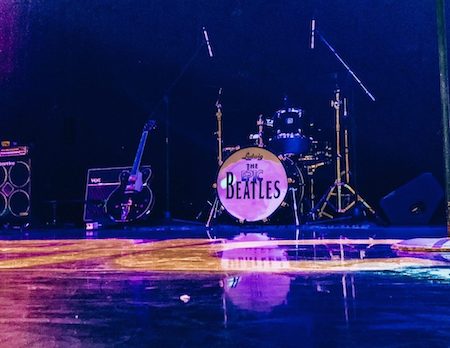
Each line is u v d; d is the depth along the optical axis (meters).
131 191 10.48
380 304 2.25
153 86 12.20
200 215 10.52
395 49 10.58
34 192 11.41
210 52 11.70
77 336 1.82
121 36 12.21
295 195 8.94
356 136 10.43
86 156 12.36
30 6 12.18
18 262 4.17
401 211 8.79
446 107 4.75
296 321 1.98
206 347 1.66
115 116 12.39
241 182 8.66
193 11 11.65
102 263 4.02
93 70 12.48
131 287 2.82
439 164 10.13
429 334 1.77
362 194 10.48
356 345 1.65
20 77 12.70
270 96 11.13
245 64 11.49
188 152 11.54
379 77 10.63
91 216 11.20
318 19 10.96
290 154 8.67
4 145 11.45
